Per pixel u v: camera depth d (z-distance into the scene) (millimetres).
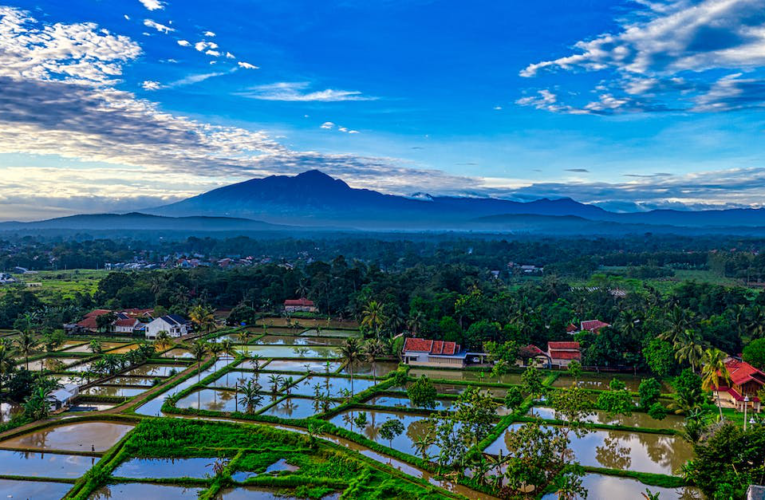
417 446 73438
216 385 101688
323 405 87688
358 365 120438
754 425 64312
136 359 115250
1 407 90000
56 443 74500
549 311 167125
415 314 139000
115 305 178000
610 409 81375
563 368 118375
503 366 108250
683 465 64500
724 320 130750
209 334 151500
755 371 90688
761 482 55688
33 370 108812
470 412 69938
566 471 60906
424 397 86062
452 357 120938
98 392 97938
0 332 147875
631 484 63031
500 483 63031
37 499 59344
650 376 113625
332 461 68250
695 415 73062
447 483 64062
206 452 71250
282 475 64812
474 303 146750
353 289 189625
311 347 138000
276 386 95438
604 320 161875
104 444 74312
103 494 61031
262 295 196500
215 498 60344
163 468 67625
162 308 166750
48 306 166125
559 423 80688
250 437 75188
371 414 87625
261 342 144500
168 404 86438
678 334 108125
